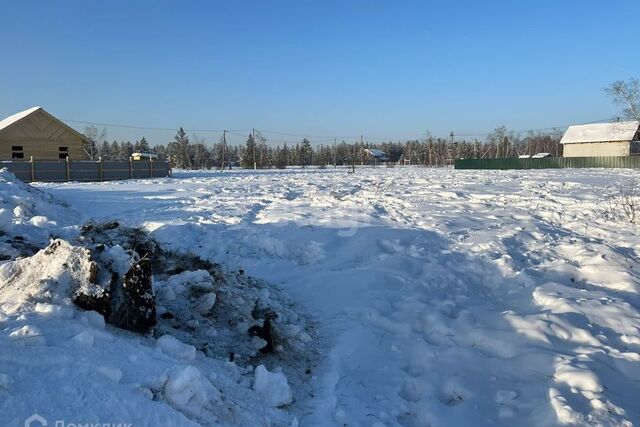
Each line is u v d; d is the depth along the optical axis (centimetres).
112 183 2917
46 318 390
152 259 713
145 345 419
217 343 513
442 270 867
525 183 2555
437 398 491
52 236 822
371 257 959
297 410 431
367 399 478
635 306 692
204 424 337
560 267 875
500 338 598
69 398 300
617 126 6247
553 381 503
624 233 1166
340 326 641
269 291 750
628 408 449
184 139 9225
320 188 2369
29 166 3180
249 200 1777
